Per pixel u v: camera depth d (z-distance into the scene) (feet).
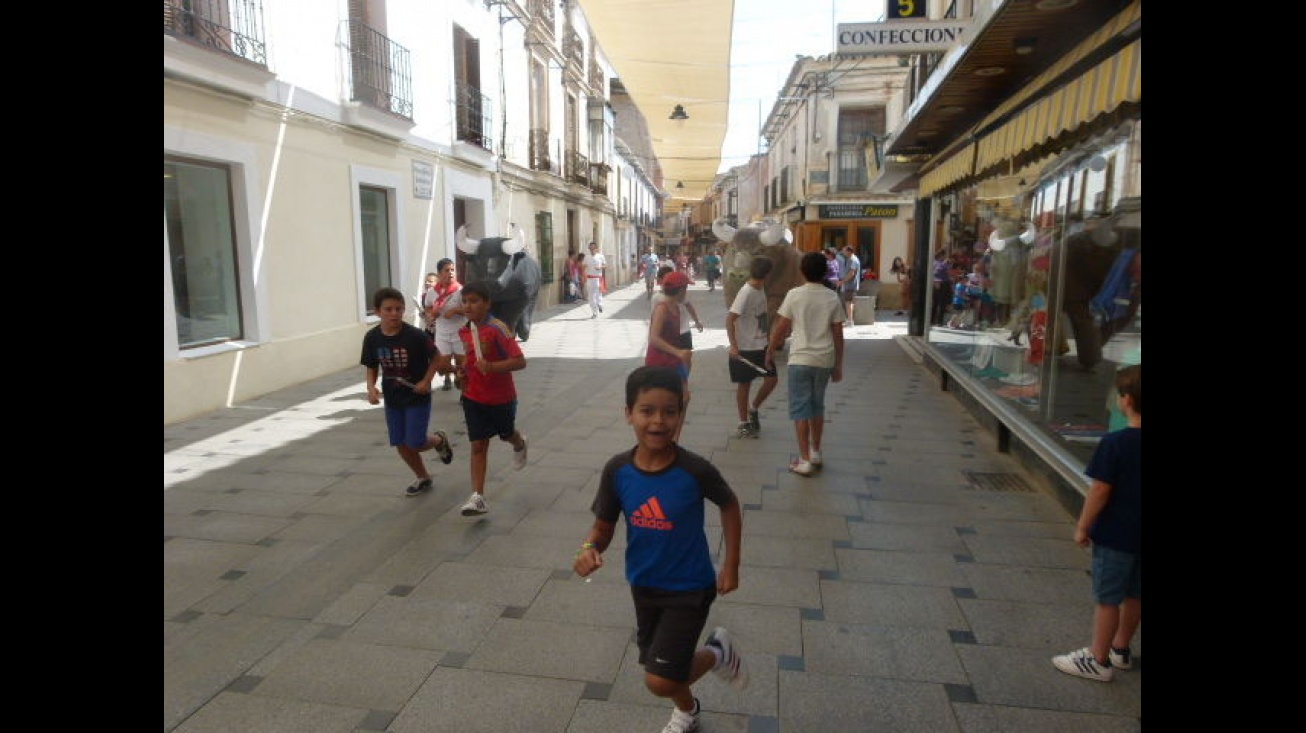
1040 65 20.65
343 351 33.73
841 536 14.99
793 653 10.76
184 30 24.20
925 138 33.63
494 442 22.07
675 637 8.11
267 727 9.14
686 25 30.50
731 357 22.30
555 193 69.26
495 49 51.65
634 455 8.45
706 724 9.18
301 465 19.70
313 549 14.37
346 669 10.37
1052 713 9.40
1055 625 11.52
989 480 18.56
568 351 41.34
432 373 16.84
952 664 10.47
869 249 82.43
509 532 15.15
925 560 13.85
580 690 9.89
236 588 12.76
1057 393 18.63
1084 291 17.83
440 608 12.06
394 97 37.29
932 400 28.66
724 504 8.29
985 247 27.25
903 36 24.07
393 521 15.78
